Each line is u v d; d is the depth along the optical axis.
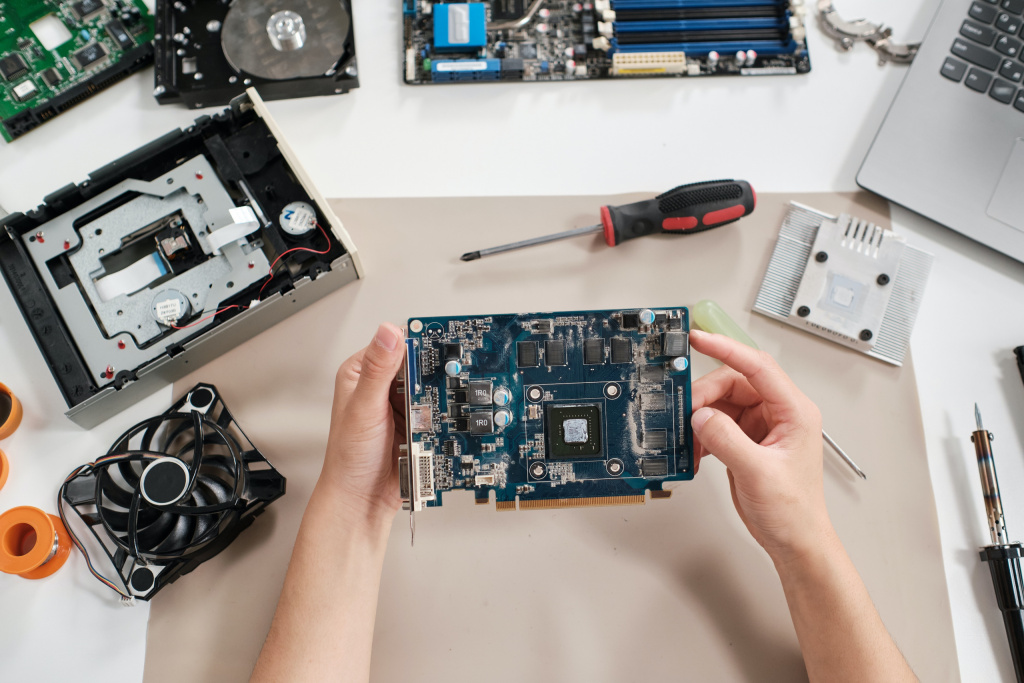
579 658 0.68
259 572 0.69
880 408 0.73
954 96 0.74
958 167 0.74
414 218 0.75
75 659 0.67
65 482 0.68
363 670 0.62
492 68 0.76
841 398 0.73
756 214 0.76
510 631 0.68
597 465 0.63
